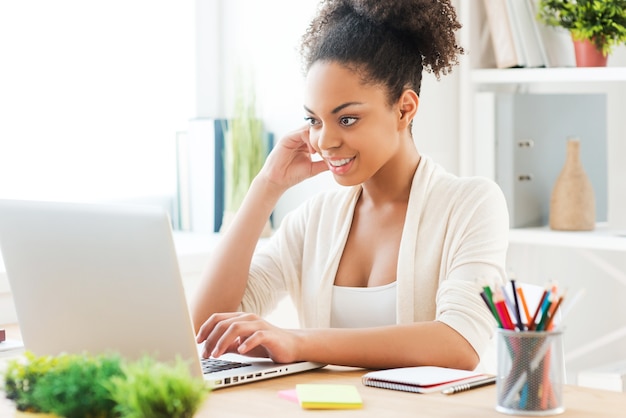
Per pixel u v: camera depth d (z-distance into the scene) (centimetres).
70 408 124
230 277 210
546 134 337
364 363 174
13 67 303
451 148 339
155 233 147
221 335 171
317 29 198
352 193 208
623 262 354
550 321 143
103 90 327
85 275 158
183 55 350
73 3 316
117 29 329
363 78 184
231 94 355
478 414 142
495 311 144
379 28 188
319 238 210
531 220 335
